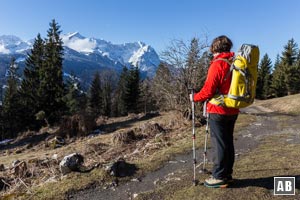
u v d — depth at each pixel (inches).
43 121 1744.6
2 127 1973.4
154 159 313.3
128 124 930.7
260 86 2657.5
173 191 225.8
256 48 187.9
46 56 1833.2
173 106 644.7
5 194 258.8
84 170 280.2
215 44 195.6
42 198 235.3
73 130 867.4
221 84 190.9
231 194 203.3
